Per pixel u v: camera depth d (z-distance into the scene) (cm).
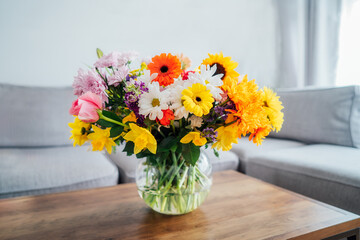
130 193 91
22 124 161
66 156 143
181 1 231
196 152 65
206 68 66
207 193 78
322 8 237
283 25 263
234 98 60
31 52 191
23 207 81
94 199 87
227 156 152
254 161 143
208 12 242
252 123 59
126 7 214
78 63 204
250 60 262
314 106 168
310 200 83
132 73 70
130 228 69
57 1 194
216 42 248
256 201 83
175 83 62
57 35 196
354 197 100
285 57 264
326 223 69
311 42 249
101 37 209
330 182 108
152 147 62
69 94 176
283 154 137
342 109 152
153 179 73
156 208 74
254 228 68
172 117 60
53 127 167
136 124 63
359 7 217
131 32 217
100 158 143
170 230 68
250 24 258
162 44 228
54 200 86
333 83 237
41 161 131
